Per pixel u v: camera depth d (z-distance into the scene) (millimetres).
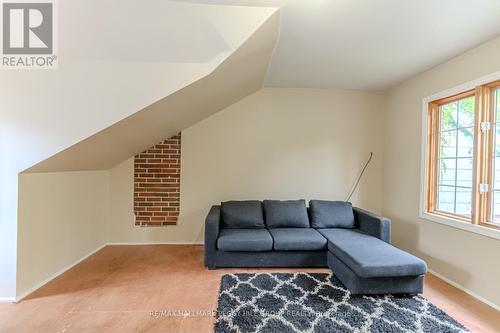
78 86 2441
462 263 2695
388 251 2643
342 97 4207
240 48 2393
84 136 2447
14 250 2379
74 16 2145
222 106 3961
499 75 2375
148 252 3713
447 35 2404
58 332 1955
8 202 2383
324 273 2990
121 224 4070
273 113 4160
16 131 2393
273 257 3143
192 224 4137
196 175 4121
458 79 2826
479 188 2574
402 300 2420
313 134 4195
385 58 2941
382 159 4227
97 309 2258
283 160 4176
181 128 3959
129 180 4066
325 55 2881
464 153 2883
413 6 1979
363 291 2441
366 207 4215
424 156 3299
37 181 2637
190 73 2494
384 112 4219
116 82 2469
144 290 2596
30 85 2400
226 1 2131
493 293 2369
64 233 3059
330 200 4203
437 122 3248
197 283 2752
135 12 2150
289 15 2131
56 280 2811
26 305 2316
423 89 3357
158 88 2488
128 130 2902
